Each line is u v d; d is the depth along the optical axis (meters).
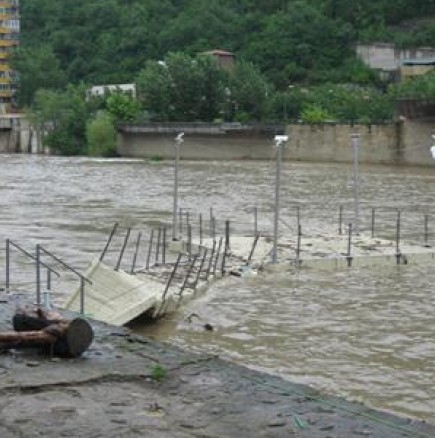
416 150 107.69
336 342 22.81
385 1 180.25
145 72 144.38
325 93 136.12
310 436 10.59
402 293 29.48
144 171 98.19
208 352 21.69
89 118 140.62
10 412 11.41
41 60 189.25
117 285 24.45
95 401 11.99
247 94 135.25
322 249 36.94
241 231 46.47
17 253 37.22
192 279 29.62
